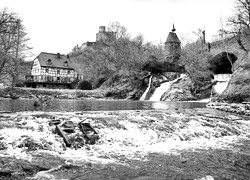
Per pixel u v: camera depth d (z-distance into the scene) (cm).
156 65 5166
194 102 3759
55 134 988
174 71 5250
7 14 3275
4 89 3766
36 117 1178
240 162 906
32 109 1866
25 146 846
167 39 7962
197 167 816
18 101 2795
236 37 3950
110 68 6044
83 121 1187
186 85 4522
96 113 1500
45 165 714
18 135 901
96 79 6016
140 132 1223
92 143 1020
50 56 6456
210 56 5803
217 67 5269
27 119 1124
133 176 695
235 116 2030
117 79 5003
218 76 4800
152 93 4747
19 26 3531
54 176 654
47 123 1075
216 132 1441
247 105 2425
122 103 3155
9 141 850
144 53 5866
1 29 3259
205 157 947
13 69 3638
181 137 1277
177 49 6675
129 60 5406
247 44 4384
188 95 4334
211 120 1669
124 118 1369
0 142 827
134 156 905
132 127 1259
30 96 3725
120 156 895
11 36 3459
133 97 4638
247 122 1836
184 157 930
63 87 6122
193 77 4603
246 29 3775
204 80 4641
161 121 1436
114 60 6059
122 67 5538
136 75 4891
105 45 6606
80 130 1073
